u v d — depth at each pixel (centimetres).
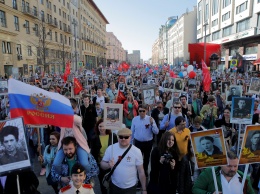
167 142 359
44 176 568
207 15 5794
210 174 311
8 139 271
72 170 309
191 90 1062
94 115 685
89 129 671
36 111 345
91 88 1457
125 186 350
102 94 922
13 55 3092
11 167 270
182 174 356
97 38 8562
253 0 3531
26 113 341
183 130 438
